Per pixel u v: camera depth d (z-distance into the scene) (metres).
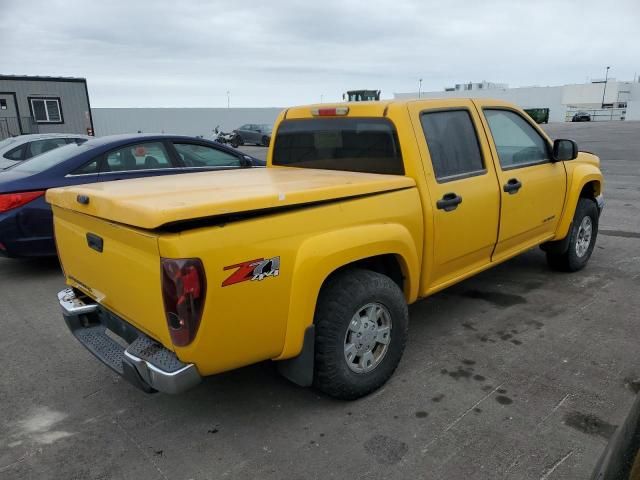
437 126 3.71
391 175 3.53
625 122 55.53
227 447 2.82
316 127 4.16
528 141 4.58
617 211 8.77
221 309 2.44
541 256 6.18
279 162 4.60
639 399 1.55
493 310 4.57
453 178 3.71
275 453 2.76
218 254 2.39
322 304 2.94
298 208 2.76
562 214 5.04
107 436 2.94
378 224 3.12
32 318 4.65
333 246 2.81
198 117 49.84
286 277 2.67
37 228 5.52
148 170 6.29
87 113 26.91
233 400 3.28
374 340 3.17
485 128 4.07
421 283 3.61
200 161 6.89
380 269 3.48
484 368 3.57
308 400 3.26
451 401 3.18
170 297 2.35
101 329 3.19
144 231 2.42
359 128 3.79
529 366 3.59
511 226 4.29
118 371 2.74
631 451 1.39
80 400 3.32
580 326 4.20
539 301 4.75
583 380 3.39
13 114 24.84
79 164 5.82
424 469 2.60
